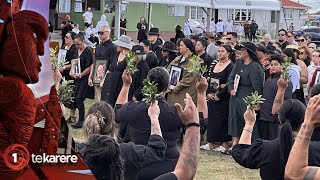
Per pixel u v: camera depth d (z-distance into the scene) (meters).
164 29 39.31
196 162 3.36
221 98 10.29
